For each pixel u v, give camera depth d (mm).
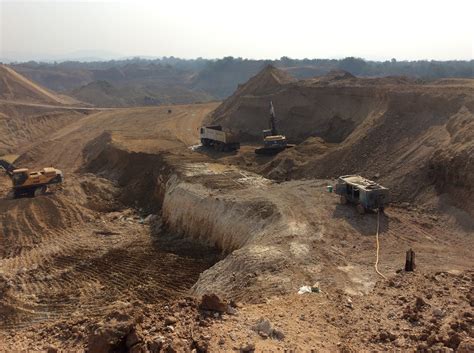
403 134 38875
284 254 24250
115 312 12773
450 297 16016
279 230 28031
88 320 15422
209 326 13555
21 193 44562
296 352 12367
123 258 32531
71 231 38219
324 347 13086
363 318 15445
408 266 21250
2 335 17266
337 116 55406
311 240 25969
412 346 12570
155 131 70438
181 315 14289
